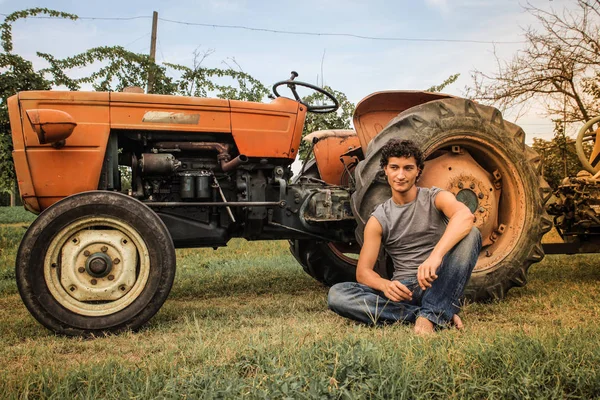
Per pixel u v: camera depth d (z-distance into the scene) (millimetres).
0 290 4723
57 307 3016
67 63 8602
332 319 3193
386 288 2789
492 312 3424
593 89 9875
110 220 3123
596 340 2254
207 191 3711
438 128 3713
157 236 3141
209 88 9164
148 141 3703
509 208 3971
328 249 4844
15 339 2938
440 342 2318
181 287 4836
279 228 4012
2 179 7965
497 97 10070
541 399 1740
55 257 3068
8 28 8359
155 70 8938
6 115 7902
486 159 3967
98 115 3477
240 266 6129
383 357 2010
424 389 1808
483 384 1864
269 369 1964
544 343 2166
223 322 3221
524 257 3857
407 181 2881
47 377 1974
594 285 4254
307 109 4074
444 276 2727
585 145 8727
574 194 4652
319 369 1937
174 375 2012
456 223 2740
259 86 8992
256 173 3879
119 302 3102
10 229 13023
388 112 4133
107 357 2416
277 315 3426
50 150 3365
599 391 1811
